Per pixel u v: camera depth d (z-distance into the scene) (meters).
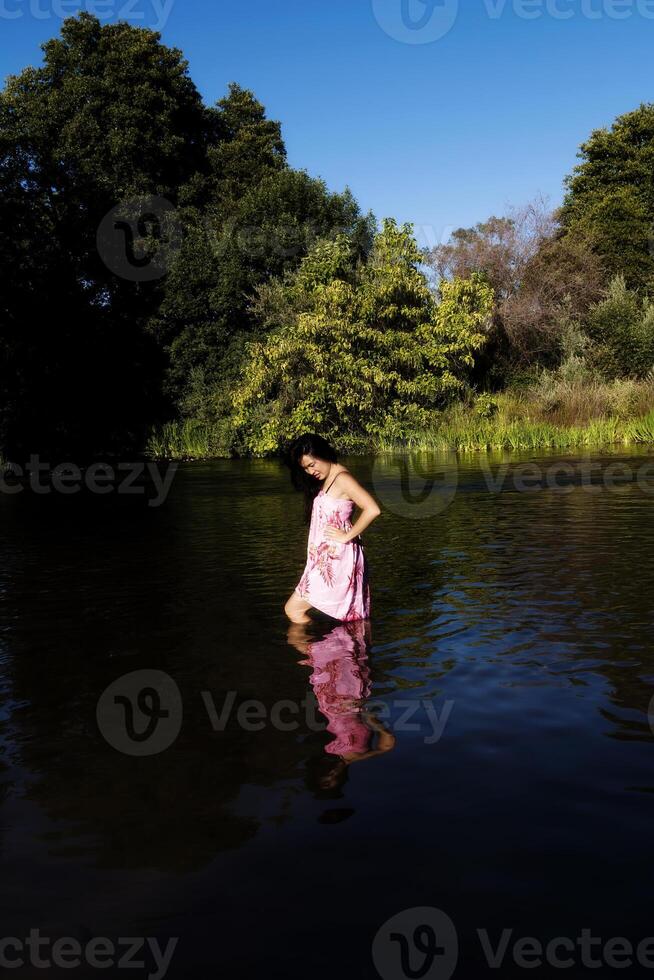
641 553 6.61
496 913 2.05
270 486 13.64
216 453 22.45
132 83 29.61
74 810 2.66
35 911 2.13
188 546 7.79
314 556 4.90
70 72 30.00
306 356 20.20
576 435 19.30
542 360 25.27
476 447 19.23
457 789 2.71
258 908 2.10
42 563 7.16
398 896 2.13
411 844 2.38
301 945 1.95
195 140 32.94
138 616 5.14
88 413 24.97
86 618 5.13
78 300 25.38
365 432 20.64
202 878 2.25
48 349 24.16
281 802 2.66
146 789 2.79
